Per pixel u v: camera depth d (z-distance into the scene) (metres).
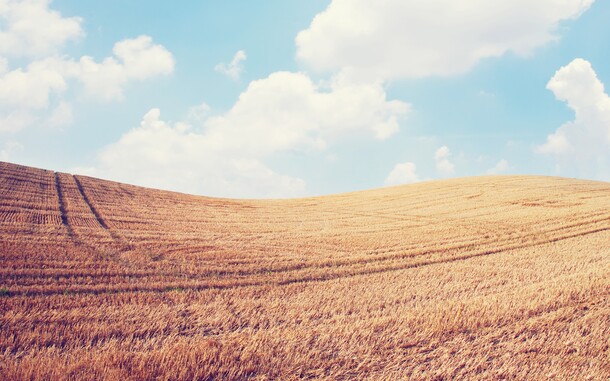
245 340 7.94
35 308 9.53
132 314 9.51
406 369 6.80
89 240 19.11
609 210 28.67
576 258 16.72
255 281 13.88
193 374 6.34
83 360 6.52
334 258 17.89
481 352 7.49
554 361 7.07
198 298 11.37
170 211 32.69
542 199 35.03
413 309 10.05
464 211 32.41
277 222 30.45
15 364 6.24
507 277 14.02
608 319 8.98
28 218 22.72
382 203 40.41
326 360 7.20
